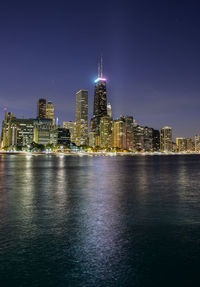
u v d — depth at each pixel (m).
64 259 9.83
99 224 14.93
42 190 29.92
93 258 9.93
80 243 11.63
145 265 9.34
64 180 42.09
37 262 9.57
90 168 78.31
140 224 15.02
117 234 13.01
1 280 8.28
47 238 12.32
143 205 20.95
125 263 9.50
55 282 8.14
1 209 19.11
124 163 121.81
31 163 107.81
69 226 14.48
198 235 12.94
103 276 8.52
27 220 15.84
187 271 8.88
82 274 8.65
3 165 91.44
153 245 11.40
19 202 22.09
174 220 16.02
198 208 19.84
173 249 10.92
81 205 20.77
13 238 12.31
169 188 32.69
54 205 20.70
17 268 9.09
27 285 7.96
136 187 33.31
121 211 18.55
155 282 8.14
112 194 26.92
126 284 8.02
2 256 10.13
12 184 36.19
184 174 57.69
